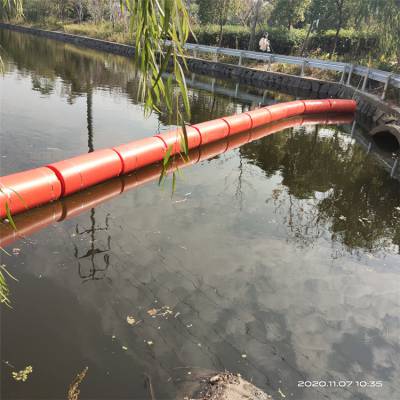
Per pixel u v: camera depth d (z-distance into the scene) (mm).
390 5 16984
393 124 12250
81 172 6801
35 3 46562
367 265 5562
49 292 4410
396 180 9234
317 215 7062
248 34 27297
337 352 3969
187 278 4887
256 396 3324
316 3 23406
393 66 17125
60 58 25875
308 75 21625
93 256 5176
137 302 4375
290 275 5160
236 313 4355
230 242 5832
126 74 21641
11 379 3307
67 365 3480
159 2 1576
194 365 3594
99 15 39375
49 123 11508
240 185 8156
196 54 28578
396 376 3758
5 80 17406
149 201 6973
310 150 11203
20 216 6023
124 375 3418
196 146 10266
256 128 13094
